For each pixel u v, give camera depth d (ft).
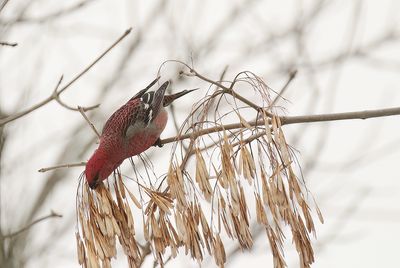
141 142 37.58
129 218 28.81
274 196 27.07
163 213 28.04
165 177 29.45
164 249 27.94
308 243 26.89
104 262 28.37
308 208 27.09
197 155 27.73
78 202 29.25
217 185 27.40
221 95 29.43
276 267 26.76
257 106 29.07
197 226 27.37
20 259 47.42
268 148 27.71
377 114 30.81
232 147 27.53
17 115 34.22
